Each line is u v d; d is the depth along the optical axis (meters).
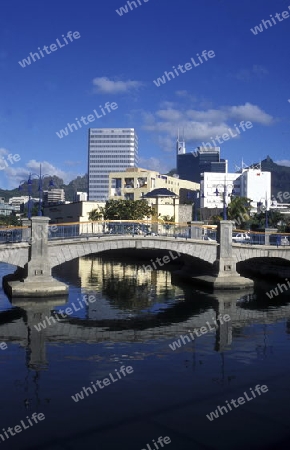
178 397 18.00
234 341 27.30
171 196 110.25
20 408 16.81
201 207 167.00
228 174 183.88
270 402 17.55
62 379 20.02
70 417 16.09
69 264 78.69
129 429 15.16
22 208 162.25
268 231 56.62
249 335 28.92
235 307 39.03
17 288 40.41
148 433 14.90
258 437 14.63
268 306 39.56
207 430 15.12
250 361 23.03
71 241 43.88
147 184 132.62
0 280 53.38
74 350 24.84
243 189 181.38
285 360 23.25
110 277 60.22
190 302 41.34
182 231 55.59
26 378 20.11
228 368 21.81
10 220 140.12
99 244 45.69
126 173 134.38
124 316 34.78
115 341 27.02
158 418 16.05
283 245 54.06
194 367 21.92
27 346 25.62
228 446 14.02
